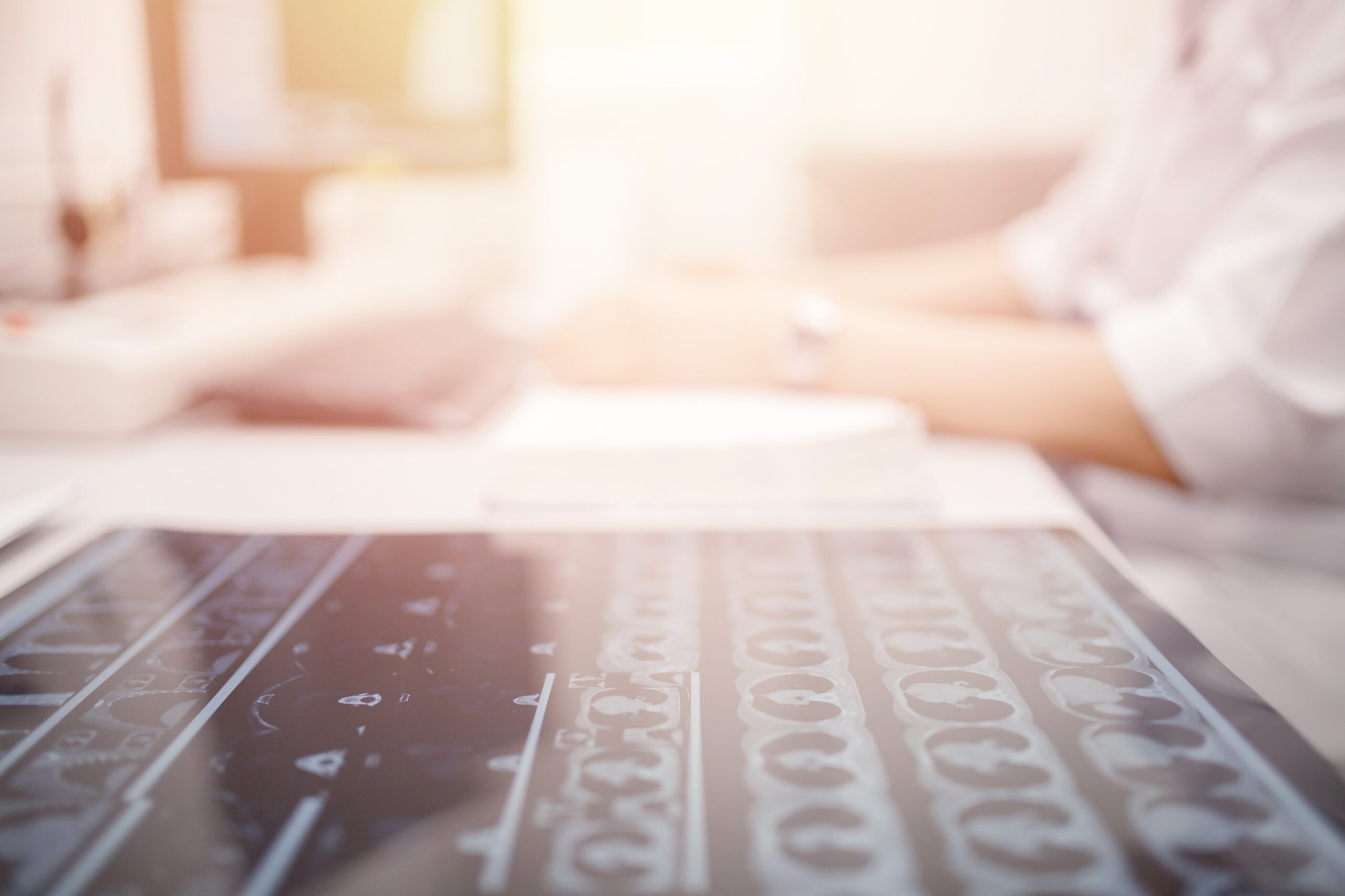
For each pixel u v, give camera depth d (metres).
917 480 0.54
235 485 0.58
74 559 0.46
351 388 0.71
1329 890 0.23
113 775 0.28
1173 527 0.74
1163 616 0.39
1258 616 0.56
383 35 1.07
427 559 0.46
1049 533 0.49
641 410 0.65
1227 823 0.26
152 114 0.87
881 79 1.79
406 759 0.29
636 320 0.77
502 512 0.53
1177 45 0.89
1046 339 0.71
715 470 0.55
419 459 0.63
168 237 1.00
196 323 0.79
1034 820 0.26
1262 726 0.31
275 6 0.97
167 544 0.48
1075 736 0.30
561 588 0.43
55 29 0.81
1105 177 1.01
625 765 0.29
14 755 0.29
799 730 0.31
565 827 0.26
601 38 1.76
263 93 0.97
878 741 0.30
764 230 1.63
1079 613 0.40
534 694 0.33
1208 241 0.70
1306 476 0.63
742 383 0.72
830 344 0.70
